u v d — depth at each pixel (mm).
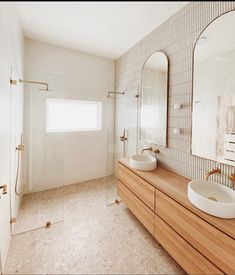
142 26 1876
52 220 1849
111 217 1934
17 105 1795
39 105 2328
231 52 1161
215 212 943
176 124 1669
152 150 2037
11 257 1340
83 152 2855
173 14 1652
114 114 3047
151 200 1468
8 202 1446
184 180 1495
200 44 1377
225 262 845
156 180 1490
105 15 1654
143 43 2170
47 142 2428
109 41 2287
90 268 1263
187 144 1542
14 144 1682
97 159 3004
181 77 1586
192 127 1477
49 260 1321
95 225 1781
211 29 1287
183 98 1569
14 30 1533
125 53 2656
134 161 1818
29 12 1638
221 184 1225
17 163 1860
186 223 1093
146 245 1498
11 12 1404
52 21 1788
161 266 1287
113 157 3020
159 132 1917
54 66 2430
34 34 2098
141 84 2264
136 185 1728
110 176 3031
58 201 2258
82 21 1765
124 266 1286
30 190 2355
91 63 2756
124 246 1483
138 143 2389
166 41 1767
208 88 1326
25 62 2203
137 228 1739
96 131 2945
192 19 1451
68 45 2418
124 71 2707
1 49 1150
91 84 2787
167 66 1734
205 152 1365
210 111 1316
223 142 1225
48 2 1467
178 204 1159
